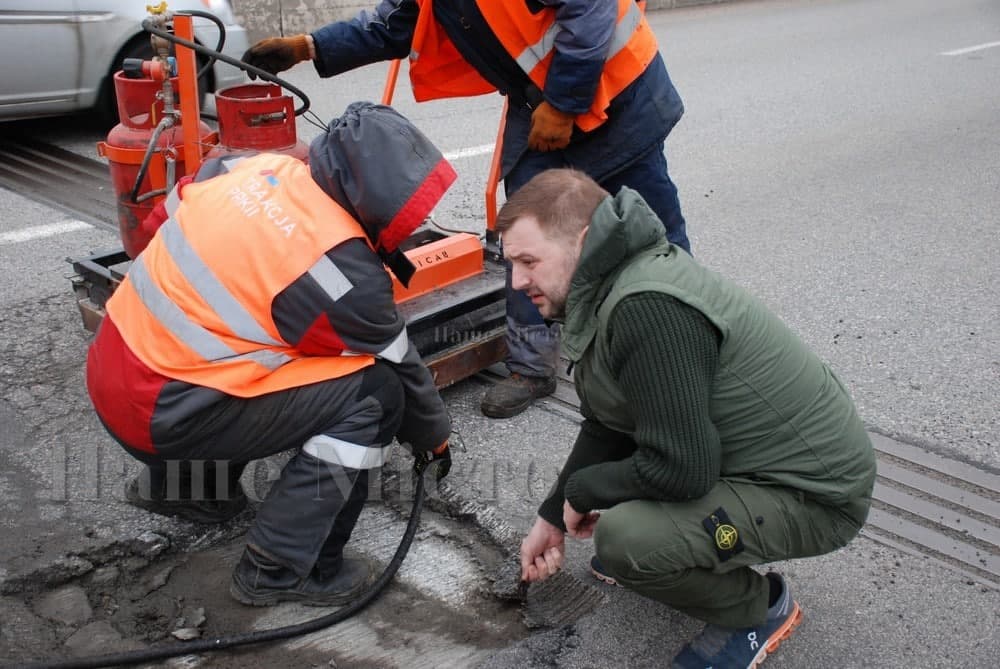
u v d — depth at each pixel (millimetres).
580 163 3281
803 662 2389
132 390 2217
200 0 6152
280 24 8406
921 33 10953
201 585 2566
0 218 4750
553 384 3520
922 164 6461
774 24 11305
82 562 2578
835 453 2092
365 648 2387
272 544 2393
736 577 2215
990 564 2764
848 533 2189
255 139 3213
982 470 3197
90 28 5801
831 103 7930
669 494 2002
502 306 3453
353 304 2205
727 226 5262
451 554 2738
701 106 7668
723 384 2016
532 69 3037
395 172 2168
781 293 4457
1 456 2986
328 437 2342
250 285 2195
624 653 2395
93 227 4711
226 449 2303
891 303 4395
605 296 2029
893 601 2605
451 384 3428
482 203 5418
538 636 2439
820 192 5855
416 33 3180
